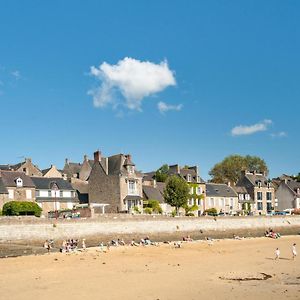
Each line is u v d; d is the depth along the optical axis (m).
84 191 79.56
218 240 59.38
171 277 30.75
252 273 32.69
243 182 100.50
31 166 82.12
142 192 76.62
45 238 47.28
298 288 27.38
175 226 60.75
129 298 24.62
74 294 25.53
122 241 51.53
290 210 94.12
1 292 26.08
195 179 86.62
